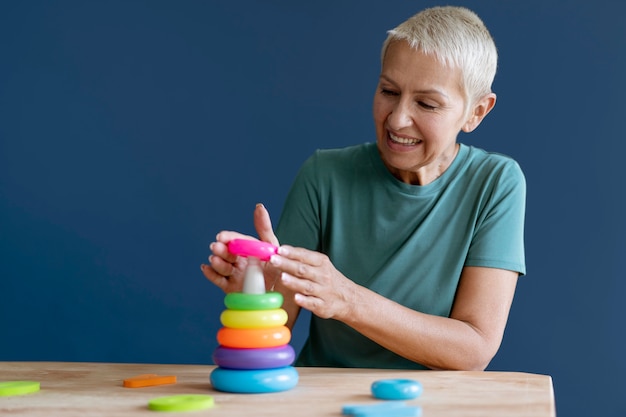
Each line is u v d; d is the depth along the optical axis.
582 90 2.73
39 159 2.85
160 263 2.84
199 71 2.84
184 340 2.84
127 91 2.84
